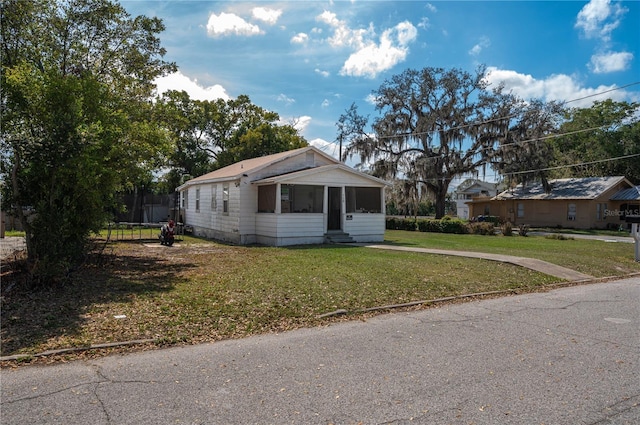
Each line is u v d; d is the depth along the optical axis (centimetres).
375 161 3459
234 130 3791
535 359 485
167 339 533
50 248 770
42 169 759
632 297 869
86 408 352
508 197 3884
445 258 1297
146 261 1208
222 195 1984
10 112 777
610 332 600
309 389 396
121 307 667
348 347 522
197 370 439
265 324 616
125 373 429
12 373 425
